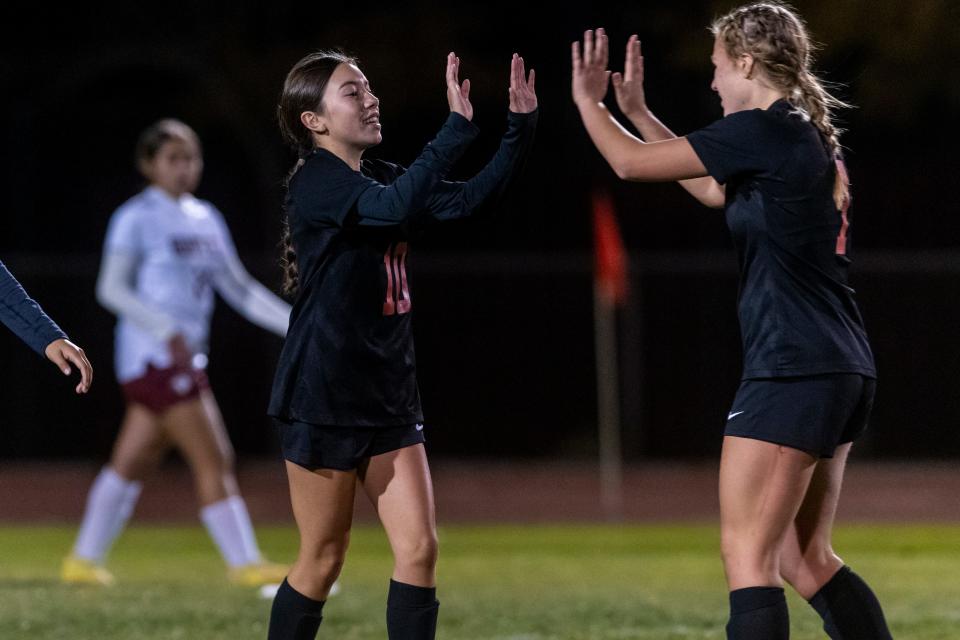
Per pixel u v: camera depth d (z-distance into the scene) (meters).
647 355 74.88
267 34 91.56
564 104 91.31
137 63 91.50
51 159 93.62
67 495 64.12
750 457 16.94
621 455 74.06
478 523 56.25
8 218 91.62
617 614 27.61
